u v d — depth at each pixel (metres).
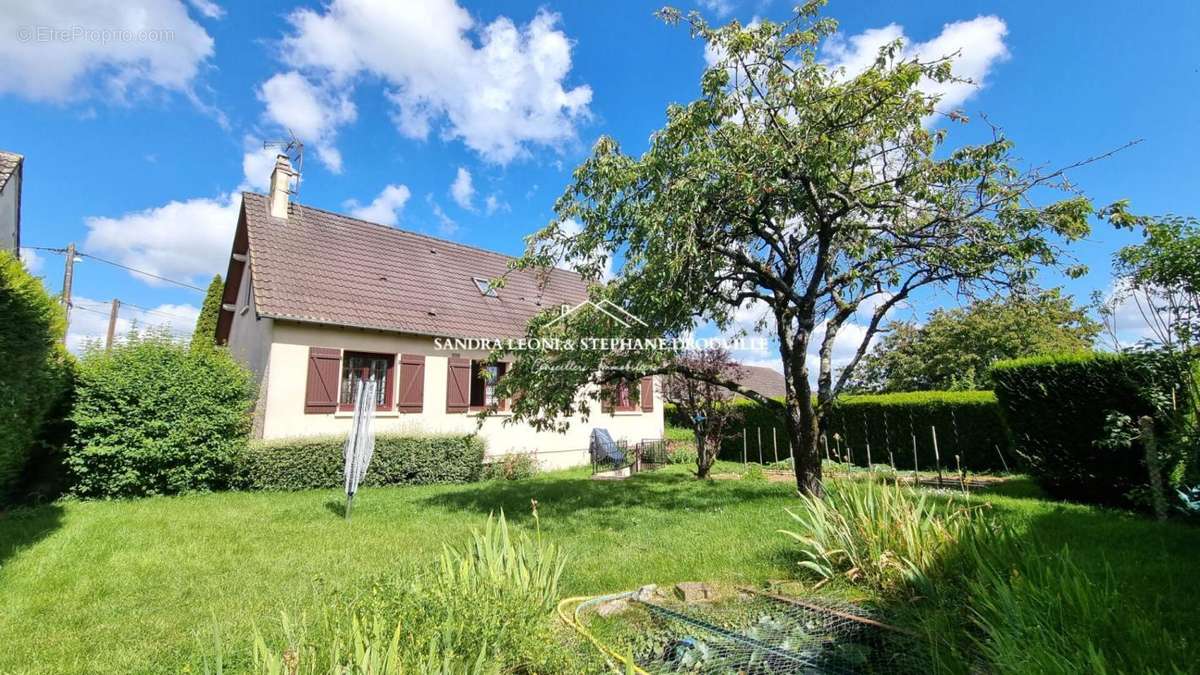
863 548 4.10
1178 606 3.25
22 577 4.58
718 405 11.59
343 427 11.77
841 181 6.96
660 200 6.45
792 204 7.17
